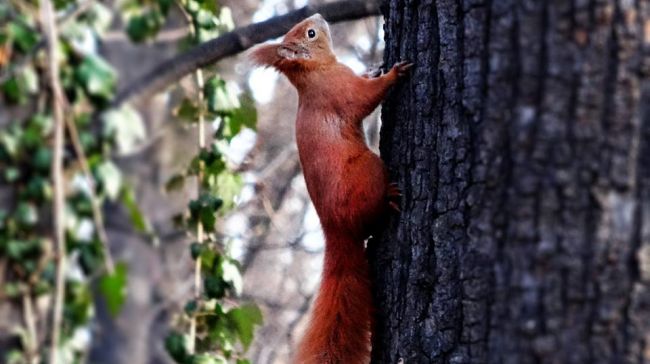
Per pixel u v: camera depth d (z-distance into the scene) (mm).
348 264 7738
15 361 7059
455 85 6473
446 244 6422
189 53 7859
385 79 7242
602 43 5652
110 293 7336
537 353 5691
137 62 8242
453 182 6406
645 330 5531
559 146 5699
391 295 7172
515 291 5809
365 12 9039
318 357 7621
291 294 16375
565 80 5711
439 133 6629
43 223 7285
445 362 6328
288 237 16297
